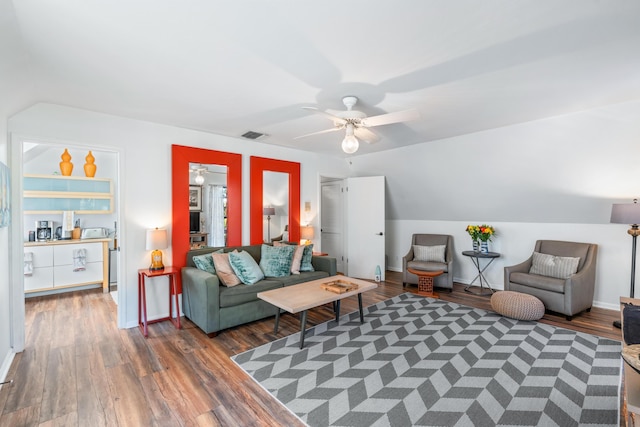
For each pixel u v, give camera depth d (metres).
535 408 1.87
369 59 1.99
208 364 2.44
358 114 2.38
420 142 4.36
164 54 1.93
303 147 4.73
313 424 1.76
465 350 2.63
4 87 2.00
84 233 4.90
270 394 2.04
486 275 4.89
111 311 3.77
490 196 4.46
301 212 4.92
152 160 3.41
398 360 2.47
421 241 5.28
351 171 5.82
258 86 2.42
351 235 5.64
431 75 2.22
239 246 4.01
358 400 1.97
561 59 1.99
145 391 2.08
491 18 1.57
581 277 3.38
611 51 1.89
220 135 3.95
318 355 2.57
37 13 1.49
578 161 3.44
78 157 5.01
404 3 1.44
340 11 1.50
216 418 1.81
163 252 3.49
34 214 4.67
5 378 2.24
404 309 3.76
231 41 1.78
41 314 3.64
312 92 2.54
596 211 3.75
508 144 3.70
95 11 1.49
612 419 1.76
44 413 1.86
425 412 1.85
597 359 2.46
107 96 2.63
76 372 2.32
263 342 2.84
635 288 3.60
